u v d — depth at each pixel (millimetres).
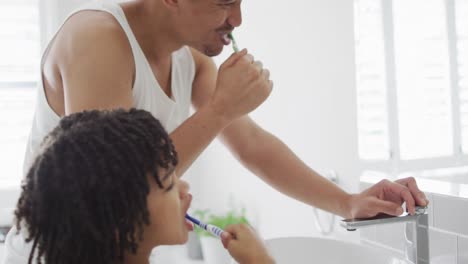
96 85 875
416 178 1219
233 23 972
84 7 995
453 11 1098
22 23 2664
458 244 1075
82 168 594
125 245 620
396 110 1267
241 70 932
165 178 659
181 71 1134
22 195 632
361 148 1385
